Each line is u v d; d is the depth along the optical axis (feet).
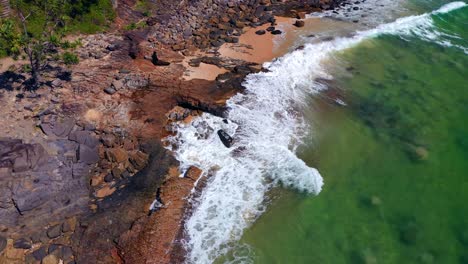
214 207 70.23
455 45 118.42
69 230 64.75
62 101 84.02
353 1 143.74
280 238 66.59
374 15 134.51
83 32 104.58
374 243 65.92
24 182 68.28
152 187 71.61
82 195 70.18
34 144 73.82
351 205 72.13
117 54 100.12
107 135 79.41
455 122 89.15
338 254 64.54
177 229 65.98
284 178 75.97
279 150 81.56
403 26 127.65
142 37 108.78
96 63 95.91
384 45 117.39
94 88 88.58
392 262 63.16
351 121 90.07
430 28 127.34
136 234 63.93
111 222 65.67
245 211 70.23
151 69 97.81
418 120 90.12
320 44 114.42
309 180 75.72
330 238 66.80
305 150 82.84
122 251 62.13
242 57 107.24
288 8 135.44
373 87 100.37
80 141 77.15
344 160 81.00
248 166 77.97
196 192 72.08
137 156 76.38
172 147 80.33
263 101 92.68
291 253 64.59
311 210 71.15
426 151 82.28
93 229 64.49
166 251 62.95
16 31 88.89
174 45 108.47
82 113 82.53
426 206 71.72
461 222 68.80
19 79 86.48
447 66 108.37
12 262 60.13
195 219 67.97
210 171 76.38
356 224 68.95
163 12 119.65
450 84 101.24
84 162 74.43
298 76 102.01
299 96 95.86
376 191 74.69
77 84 88.74
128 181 73.10
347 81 102.22
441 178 76.69
